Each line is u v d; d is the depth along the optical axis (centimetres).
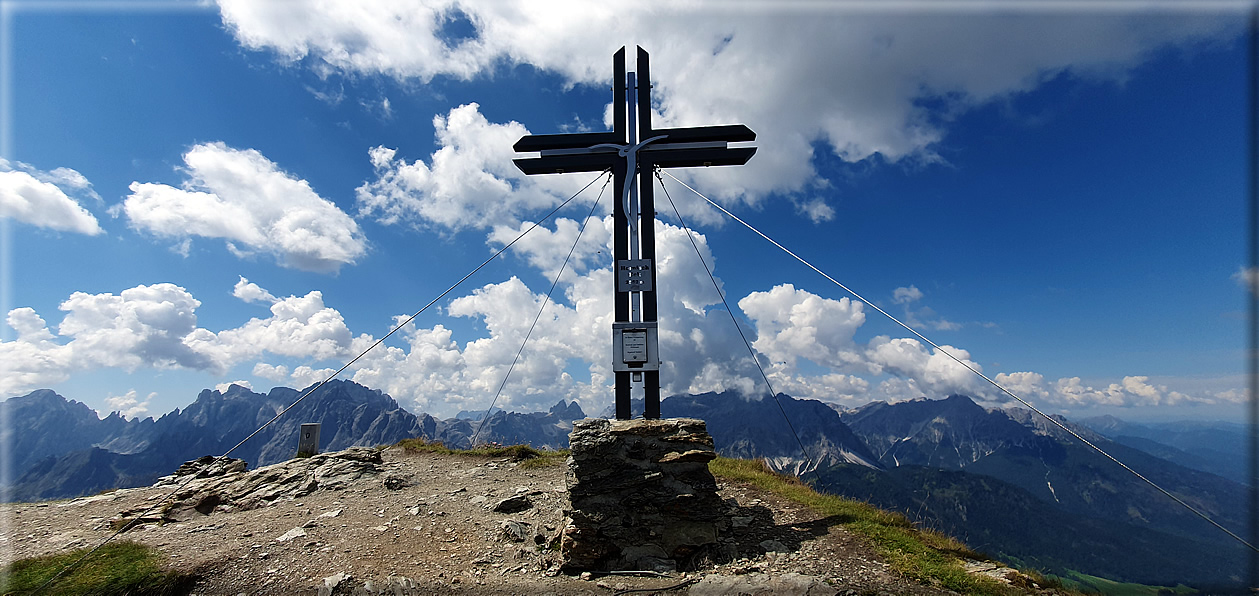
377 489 1489
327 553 994
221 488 1486
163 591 844
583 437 960
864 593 806
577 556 920
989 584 851
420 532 1115
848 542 1012
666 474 963
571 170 1334
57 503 1440
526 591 844
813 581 833
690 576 880
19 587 820
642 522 943
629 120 1297
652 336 1196
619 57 1325
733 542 1003
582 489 943
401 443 2141
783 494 1345
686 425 989
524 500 1290
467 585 863
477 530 1124
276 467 1645
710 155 1288
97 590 820
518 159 1314
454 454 1986
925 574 869
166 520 1279
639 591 836
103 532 1177
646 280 1221
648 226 1260
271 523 1203
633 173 1274
